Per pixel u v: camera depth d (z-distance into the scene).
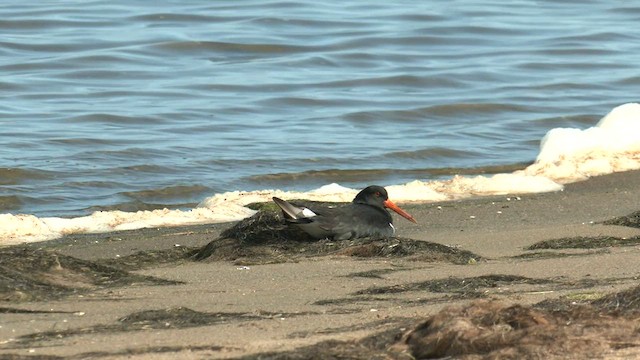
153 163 20.11
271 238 12.46
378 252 11.74
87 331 8.02
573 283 9.70
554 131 20.44
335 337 7.56
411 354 7.04
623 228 13.17
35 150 20.89
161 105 25.41
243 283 10.16
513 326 7.23
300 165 20.27
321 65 30.41
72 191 18.25
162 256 12.45
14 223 14.42
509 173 19.58
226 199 16.66
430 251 11.57
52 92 26.69
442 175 19.92
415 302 9.02
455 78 28.84
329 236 12.34
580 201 16.14
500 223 14.56
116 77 28.55
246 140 22.17
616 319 7.31
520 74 29.61
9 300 9.30
